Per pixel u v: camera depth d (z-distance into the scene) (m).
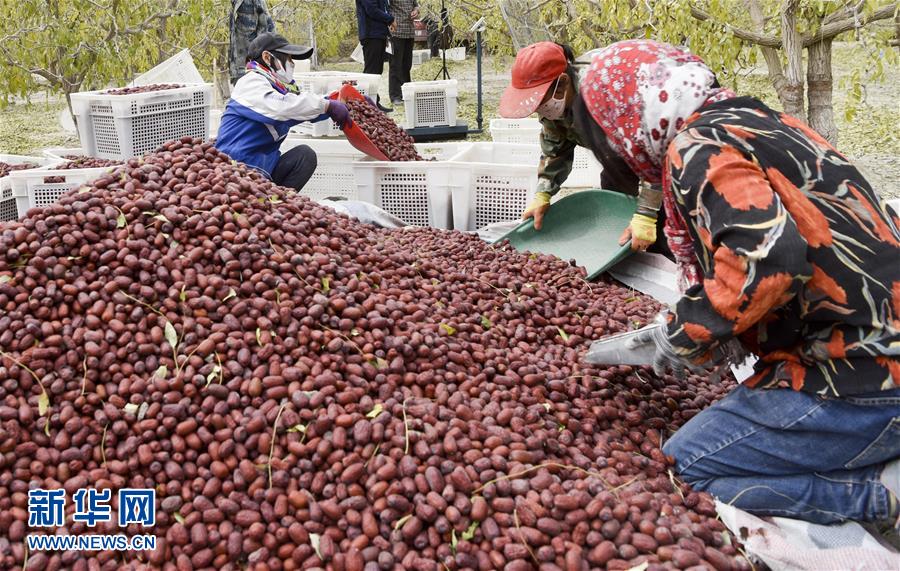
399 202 5.50
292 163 5.69
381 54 11.24
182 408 2.45
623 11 5.92
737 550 2.29
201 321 2.69
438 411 2.53
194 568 2.22
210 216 2.97
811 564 2.24
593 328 3.45
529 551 2.14
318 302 2.81
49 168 5.78
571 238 4.66
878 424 2.23
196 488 2.33
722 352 2.41
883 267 2.14
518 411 2.62
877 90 11.69
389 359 2.75
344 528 2.24
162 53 10.80
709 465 2.52
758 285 2.04
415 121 9.66
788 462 2.39
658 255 4.28
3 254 2.76
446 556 2.17
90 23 8.85
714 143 2.15
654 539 2.20
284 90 5.46
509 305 3.47
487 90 13.65
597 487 2.32
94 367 2.57
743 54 5.92
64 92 9.07
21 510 2.28
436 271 3.66
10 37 8.29
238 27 8.30
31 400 2.48
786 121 2.31
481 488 2.28
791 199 2.11
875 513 2.36
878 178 7.37
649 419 2.87
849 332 2.18
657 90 2.41
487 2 10.52
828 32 5.41
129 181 3.12
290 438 2.39
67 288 2.69
